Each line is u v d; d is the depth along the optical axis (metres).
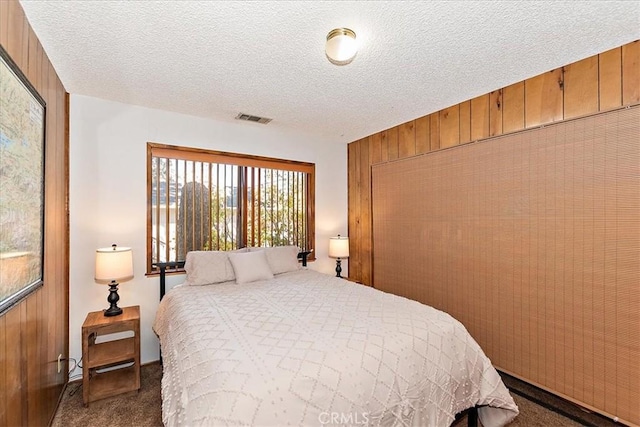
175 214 3.03
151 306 2.84
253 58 2.01
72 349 2.49
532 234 2.32
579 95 2.08
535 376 2.29
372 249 3.86
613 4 1.53
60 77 2.25
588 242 2.04
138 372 2.32
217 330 1.62
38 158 1.66
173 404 1.34
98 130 2.64
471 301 2.74
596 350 1.99
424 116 3.18
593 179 2.01
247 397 1.12
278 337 1.53
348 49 1.76
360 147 4.08
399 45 1.87
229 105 2.84
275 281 2.83
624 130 1.88
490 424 1.77
